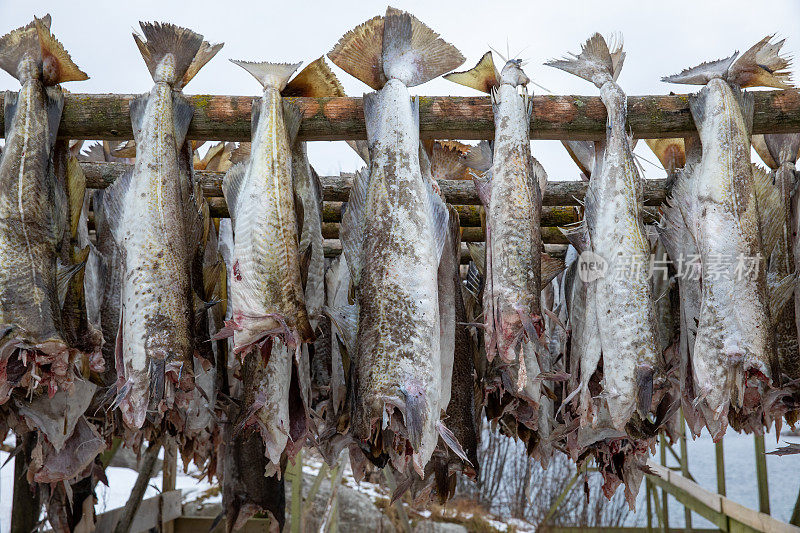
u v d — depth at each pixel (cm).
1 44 258
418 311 240
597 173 277
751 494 1199
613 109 263
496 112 261
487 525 1036
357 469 291
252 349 247
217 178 333
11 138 252
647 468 329
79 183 273
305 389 304
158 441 378
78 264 261
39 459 284
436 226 256
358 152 290
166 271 246
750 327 251
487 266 259
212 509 742
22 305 241
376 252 248
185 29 261
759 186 279
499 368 315
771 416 309
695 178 271
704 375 254
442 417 273
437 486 306
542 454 362
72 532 355
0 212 245
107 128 262
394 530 884
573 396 282
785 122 269
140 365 237
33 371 239
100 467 346
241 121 263
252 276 244
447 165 324
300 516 530
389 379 235
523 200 255
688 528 832
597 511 962
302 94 281
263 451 348
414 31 264
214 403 329
